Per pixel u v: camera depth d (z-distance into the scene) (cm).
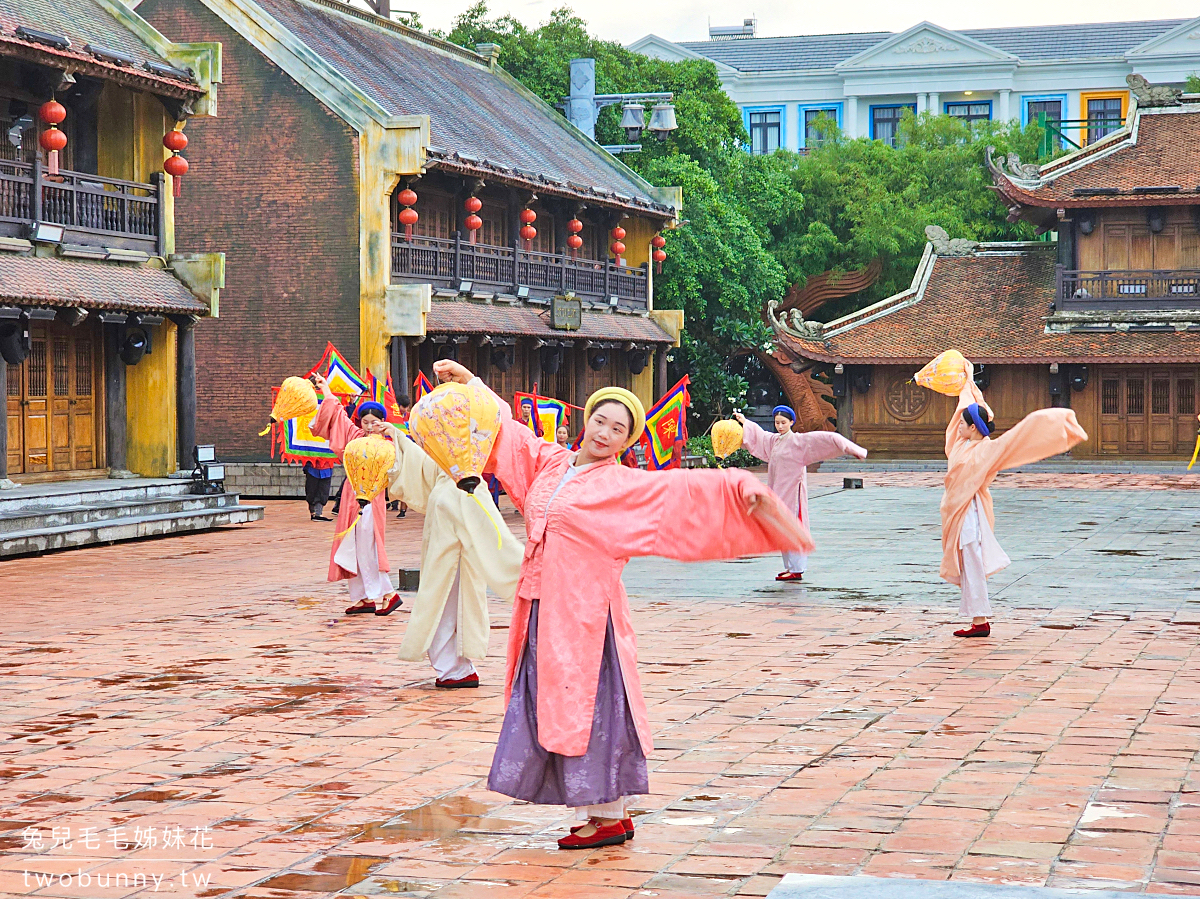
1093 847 516
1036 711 768
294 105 2681
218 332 2747
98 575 1500
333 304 2673
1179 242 3888
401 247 2695
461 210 2956
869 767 645
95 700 822
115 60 2019
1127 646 995
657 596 1310
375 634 1076
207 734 731
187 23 2738
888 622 1129
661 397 3791
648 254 3844
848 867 498
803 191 5094
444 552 845
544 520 531
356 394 1246
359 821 569
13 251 1902
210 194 2736
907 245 4916
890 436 4044
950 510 1049
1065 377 3888
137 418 2209
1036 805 575
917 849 517
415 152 2616
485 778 639
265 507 2497
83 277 1972
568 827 559
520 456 565
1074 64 6275
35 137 2038
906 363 3925
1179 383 3834
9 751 695
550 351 3206
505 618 1170
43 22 1989
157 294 2088
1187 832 535
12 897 478
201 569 1558
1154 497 2758
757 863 505
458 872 502
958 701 799
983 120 5391
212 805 594
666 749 686
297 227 2689
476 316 2836
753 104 6588
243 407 2739
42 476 2047
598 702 524
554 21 4256
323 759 675
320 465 2223
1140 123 4062
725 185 4475
